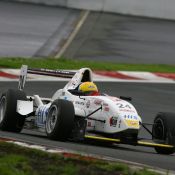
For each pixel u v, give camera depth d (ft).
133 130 135.64
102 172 99.55
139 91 241.76
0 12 393.91
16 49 312.71
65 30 369.30
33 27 366.63
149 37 371.97
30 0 433.07
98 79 257.14
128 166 104.12
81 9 433.07
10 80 241.35
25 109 152.35
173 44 361.71
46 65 260.01
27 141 129.08
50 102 154.10
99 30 376.48
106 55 316.40
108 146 143.84
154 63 310.86
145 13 430.20
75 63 272.31
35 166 101.09
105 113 139.23
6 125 152.97
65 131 135.23
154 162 119.75
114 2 431.02
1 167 96.02
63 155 109.60
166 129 138.51
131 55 323.16
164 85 259.80
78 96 146.72
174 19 430.61
